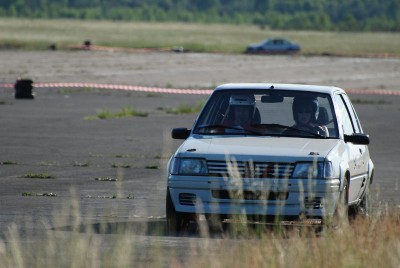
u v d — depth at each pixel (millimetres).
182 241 30297
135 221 34500
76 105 98375
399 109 102188
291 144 32812
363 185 36281
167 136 71000
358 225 26984
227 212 31219
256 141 33062
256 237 26828
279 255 22375
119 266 21203
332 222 29656
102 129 75250
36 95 109938
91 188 44250
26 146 62812
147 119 85188
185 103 104625
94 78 147375
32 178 47938
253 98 35062
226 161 31578
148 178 48531
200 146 32406
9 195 41531
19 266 21734
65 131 73062
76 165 53750
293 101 34969
